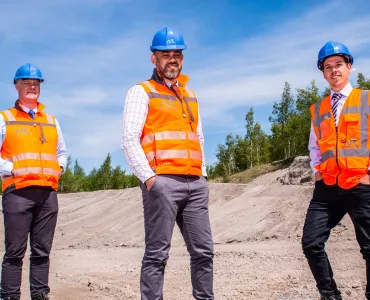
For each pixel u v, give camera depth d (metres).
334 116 4.65
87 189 73.06
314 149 4.84
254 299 6.00
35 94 5.58
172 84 4.41
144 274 4.16
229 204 22.80
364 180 4.39
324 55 4.67
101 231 26.30
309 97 61.28
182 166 4.19
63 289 7.10
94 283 7.51
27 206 5.33
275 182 29.52
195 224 4.27
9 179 5.36
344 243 11.98
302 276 7.50
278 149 66.69
